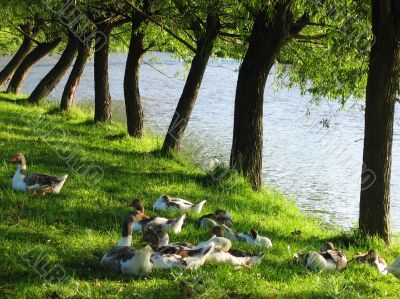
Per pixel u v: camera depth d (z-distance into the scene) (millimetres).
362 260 12688
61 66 33969
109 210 14148
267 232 14703
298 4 16719
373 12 14539
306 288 10664
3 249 10930
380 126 14586
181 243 11383
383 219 14852
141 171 19031
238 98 18906
